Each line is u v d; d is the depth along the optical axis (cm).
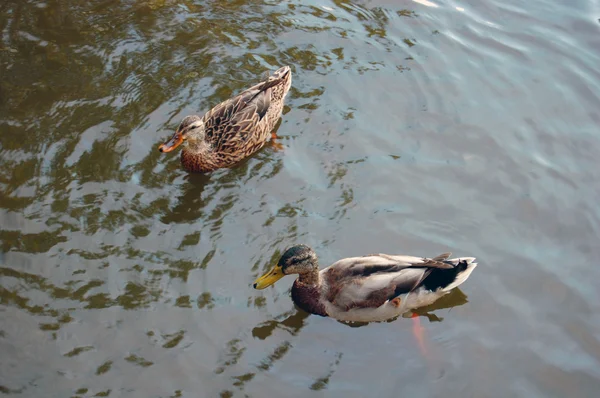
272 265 213
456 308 210
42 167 226
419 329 206
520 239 221
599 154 239
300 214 223
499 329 205
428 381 197
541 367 199
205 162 232
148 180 228
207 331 201
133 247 213
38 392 190
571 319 207
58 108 240
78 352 195
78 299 203
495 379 197
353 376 197
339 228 221
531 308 209
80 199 221
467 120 246
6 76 246
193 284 208
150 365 195
